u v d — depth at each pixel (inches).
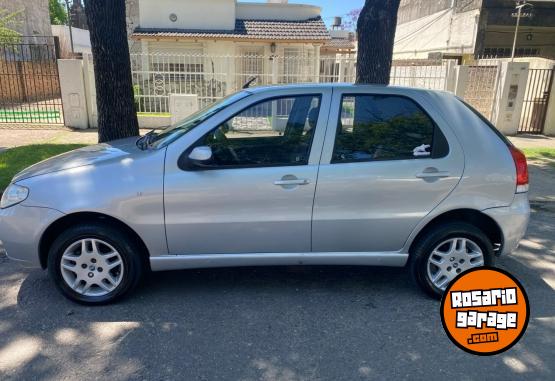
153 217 138.8
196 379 111.3
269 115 144.0
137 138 179.0
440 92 152.3
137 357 119.3
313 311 143.6
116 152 151.4
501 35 936.3
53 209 136.4
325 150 142.9
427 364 118.5
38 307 143.0
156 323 135.3
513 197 147.9
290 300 150.3
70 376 111.7
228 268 173.8
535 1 818.8
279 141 143.7
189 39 701.9
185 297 151.1
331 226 144.0
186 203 138.6
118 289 143.9
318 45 732.7
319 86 147.9
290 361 118.9
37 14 1007.0
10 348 122.4
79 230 139.0
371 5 273.1
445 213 148.0
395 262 150.6
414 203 144.4
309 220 142.9
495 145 148.3
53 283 152.7
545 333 132.7
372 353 122.7
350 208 143.2
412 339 129.3
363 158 143.9
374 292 156.6
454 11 901.8
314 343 126.7
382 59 277.1
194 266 145.6
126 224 138.3
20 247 140.2
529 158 393.1
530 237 212.5
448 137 145.6
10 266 172.7
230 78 549.3
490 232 154.8
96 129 490.9
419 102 147.2
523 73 500.4
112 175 138.3
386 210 144.3
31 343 124.7
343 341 127.9
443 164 144.3
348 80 517.0
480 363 119.3
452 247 148.5
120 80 261.6
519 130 534.9
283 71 581.0
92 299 143.6
